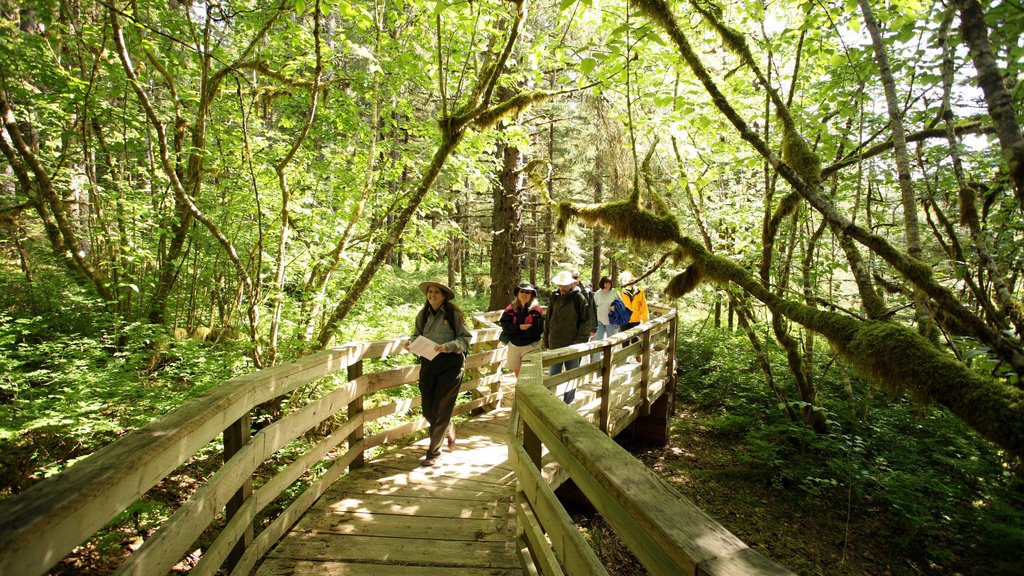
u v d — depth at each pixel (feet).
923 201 17.07
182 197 17.11
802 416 23.70
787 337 22.20
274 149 25.02
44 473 12.59
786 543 17.07
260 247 19.20
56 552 3.82
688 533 3.11
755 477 21.49
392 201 25.82
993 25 8.06
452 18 17.21
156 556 5.11
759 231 24.38
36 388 14.39
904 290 12.74
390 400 22.39
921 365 9.18
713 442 25.77
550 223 58.34
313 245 24.63
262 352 19.93
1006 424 7.86
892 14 12.93
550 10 26.73
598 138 33.96
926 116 15.06
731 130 21.25
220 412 7.02
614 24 17.49
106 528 11.15
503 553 9.74
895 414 23.15
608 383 15.61
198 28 19.63
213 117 24.79
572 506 17.88
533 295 18.81
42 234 29.35
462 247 62.75
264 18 19.35
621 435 25.52
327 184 26.66
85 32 18.94
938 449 21.12
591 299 19.63
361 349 13.20
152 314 22.25
